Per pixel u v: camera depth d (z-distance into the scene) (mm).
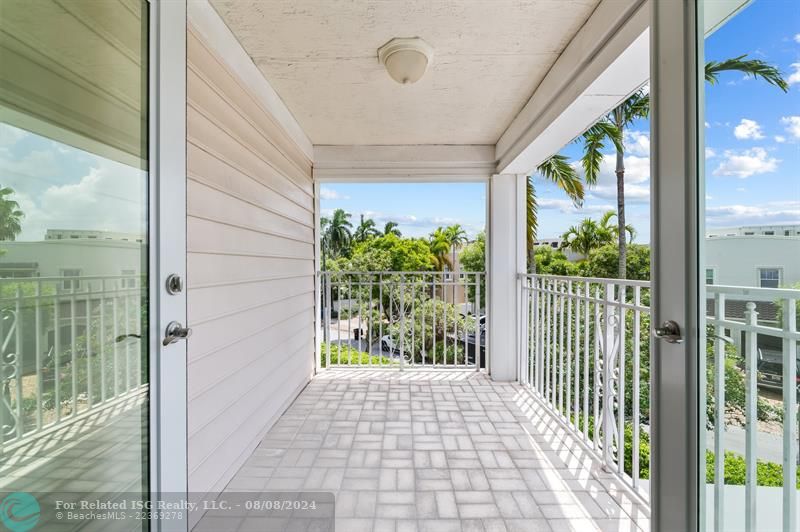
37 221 858
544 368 3258
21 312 826
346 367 4141
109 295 1027
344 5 1743
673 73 1166
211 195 1813
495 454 2236
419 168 3809
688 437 1126
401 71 2123
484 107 2885
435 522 1645
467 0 1709
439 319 5566
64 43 919
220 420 1899
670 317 1189
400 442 2396
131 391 1088
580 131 2527
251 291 2293
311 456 2227
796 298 890
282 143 2875
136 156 1105
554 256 9352
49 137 884
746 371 1010
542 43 2049
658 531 1237
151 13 1131
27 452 836
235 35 1987
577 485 1920
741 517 1046
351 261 13352
